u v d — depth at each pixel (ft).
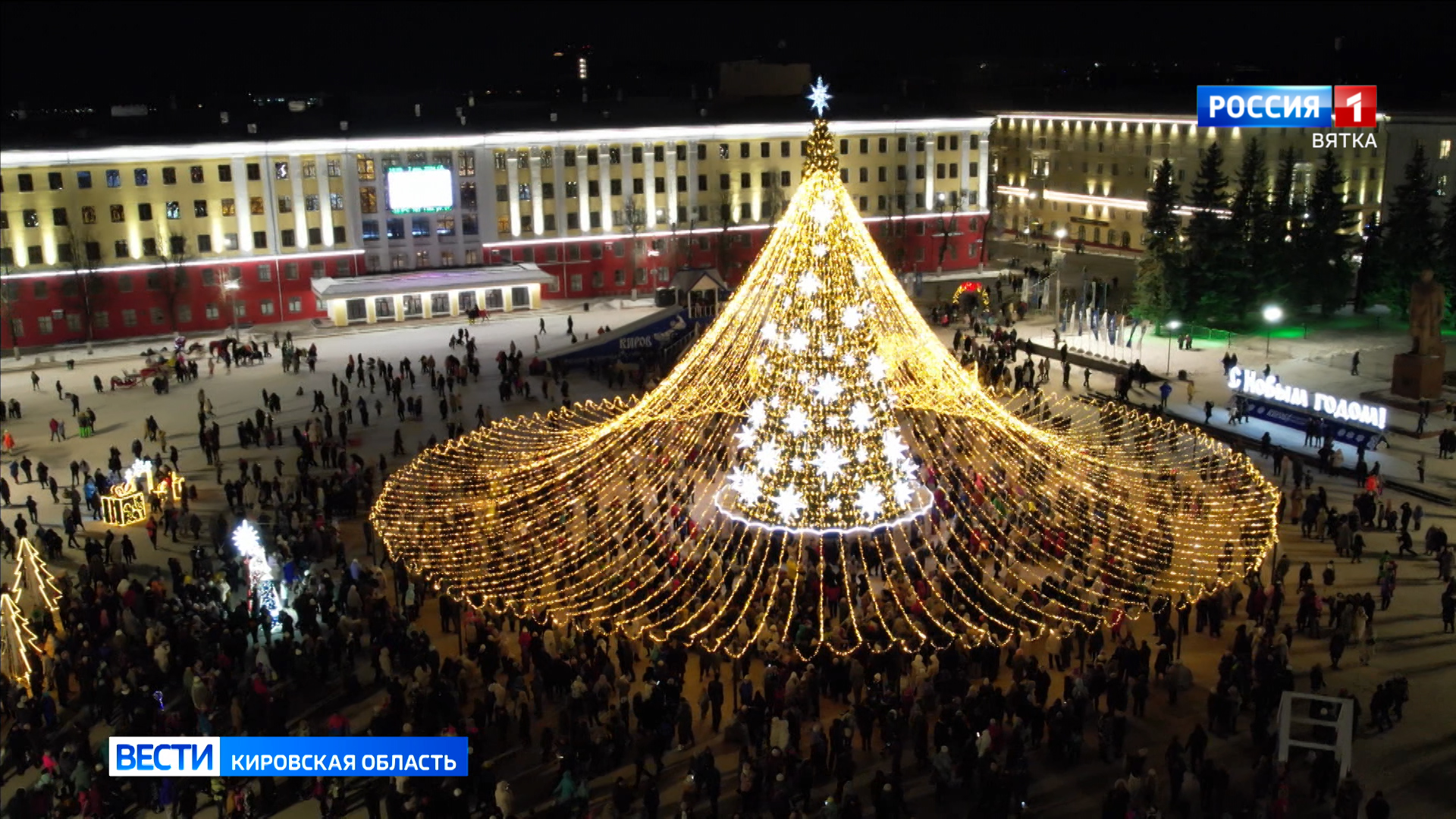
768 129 361.10
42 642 128.36
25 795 96.22
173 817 100.01
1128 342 269.64
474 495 168.45
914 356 161.68
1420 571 144.66
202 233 316.19
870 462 144.46
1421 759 104.63
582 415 220.02
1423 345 215.92
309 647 123.44
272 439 209.77
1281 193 298.56
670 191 357.82
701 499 156.46
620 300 350.84
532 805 100.27
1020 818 96.37
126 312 312.09
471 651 121.29
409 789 95.50
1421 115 319.06
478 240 343.87
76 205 302.45
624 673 117.91
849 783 95.35
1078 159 447.42
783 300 140.97
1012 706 106.11
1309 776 102.58
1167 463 183.01
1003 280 361.51
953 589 131.95
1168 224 291.17
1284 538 155.63
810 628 122.11
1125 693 107.76
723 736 110.52
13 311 299.38
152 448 210.79
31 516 174.60
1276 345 271.08
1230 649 124.16
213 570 149.69
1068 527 148.66
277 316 327.67
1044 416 204.33
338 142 322.96
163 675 117.29
